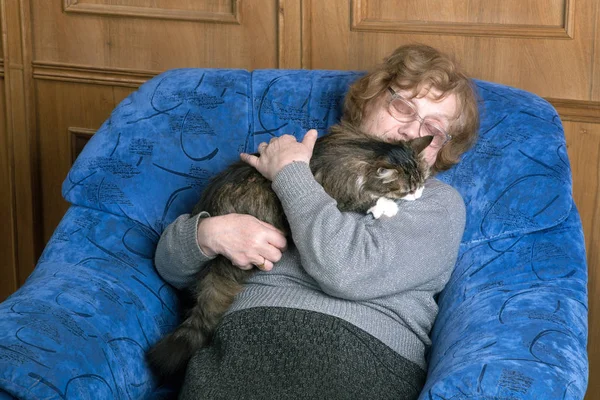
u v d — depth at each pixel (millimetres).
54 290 1569
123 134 1913
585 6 2197
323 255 1438
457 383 1252
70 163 2912
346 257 1435
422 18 2391
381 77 1752
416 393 1463
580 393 1271
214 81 1990
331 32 2496
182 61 2711
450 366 1334
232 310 1548
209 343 1562
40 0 2779
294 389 1385
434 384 1279
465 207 1735
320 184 1646
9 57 2822
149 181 1861
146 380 1560
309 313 1463
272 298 1519
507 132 1817
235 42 2629
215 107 1950
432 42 2389
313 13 2498
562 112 2307
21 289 1615
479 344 1381
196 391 1408
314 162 1700
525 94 1925
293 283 1562
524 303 1504
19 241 3010
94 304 1557
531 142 1784
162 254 1674
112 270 1698
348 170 1621
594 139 2299
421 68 1708
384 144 1672
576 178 2346
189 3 2650
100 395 1384
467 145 1814
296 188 1504
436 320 1660
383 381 1434
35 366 1319
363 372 1422
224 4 2607
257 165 1613
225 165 1900
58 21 2789
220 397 1384
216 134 1926
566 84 2283
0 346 1342
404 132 1786
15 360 1315
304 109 1945
